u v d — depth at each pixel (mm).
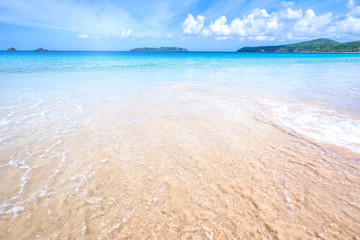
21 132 5250
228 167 3887
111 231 2578
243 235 2535
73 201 3037
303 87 11547
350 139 4977
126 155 4273
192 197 3141
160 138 5059
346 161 4055
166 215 2820
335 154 4312
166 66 26406
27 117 6324
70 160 4062
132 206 2967
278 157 4223
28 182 3408
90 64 27156
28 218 2738
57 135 5137
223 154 4340
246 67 25844
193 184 3420
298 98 8992
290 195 3172
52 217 2768
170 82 13273
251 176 3625
